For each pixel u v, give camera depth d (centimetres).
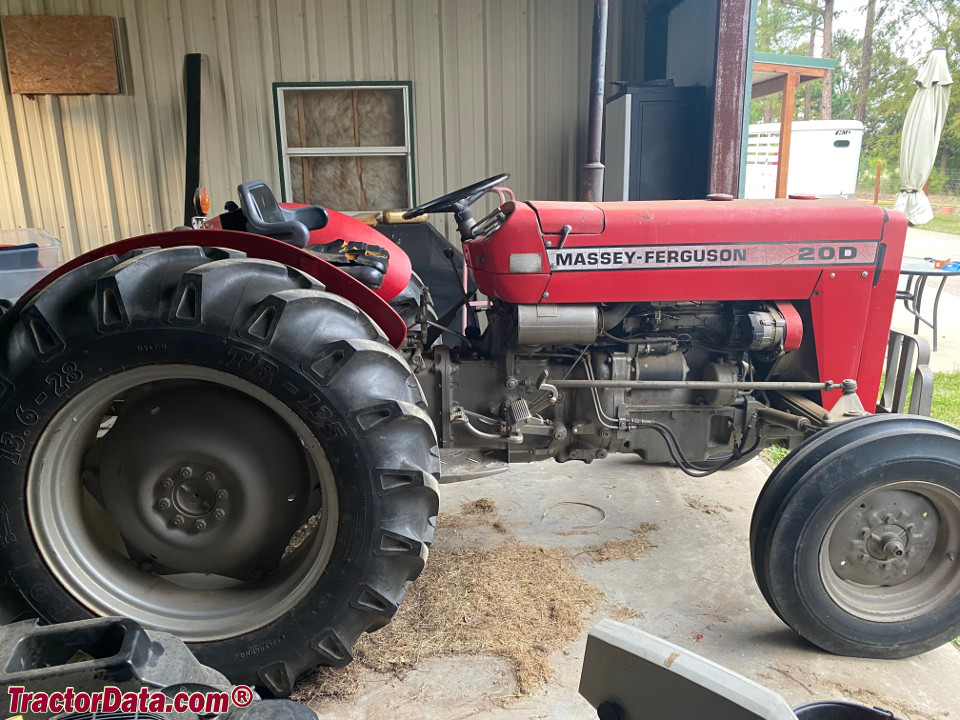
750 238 224
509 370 235
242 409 180
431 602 225
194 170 521
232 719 109
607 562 252
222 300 163
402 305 246
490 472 226
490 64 533
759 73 830
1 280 383
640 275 222
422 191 550
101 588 179
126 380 168
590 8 530
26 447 167
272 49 522
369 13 519
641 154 489
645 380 236
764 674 195
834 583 201
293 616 175
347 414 165
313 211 246
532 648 204
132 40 517
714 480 324
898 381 239
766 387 230
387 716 179
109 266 172
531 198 558
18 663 116
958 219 1504
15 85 517
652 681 115
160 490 183
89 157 536
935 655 207
